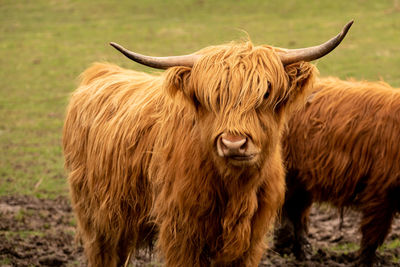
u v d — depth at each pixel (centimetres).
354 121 849
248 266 629
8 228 1038
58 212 1148
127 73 806
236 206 584
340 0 4228
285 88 555
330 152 862
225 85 536
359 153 844
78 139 757
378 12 3806
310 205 944
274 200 621
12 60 3184
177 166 588
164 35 3644
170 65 566
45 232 1028
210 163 573
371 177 840
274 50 560
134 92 713
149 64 563
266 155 564
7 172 1445
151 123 646
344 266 887
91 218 746
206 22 3994
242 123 525
